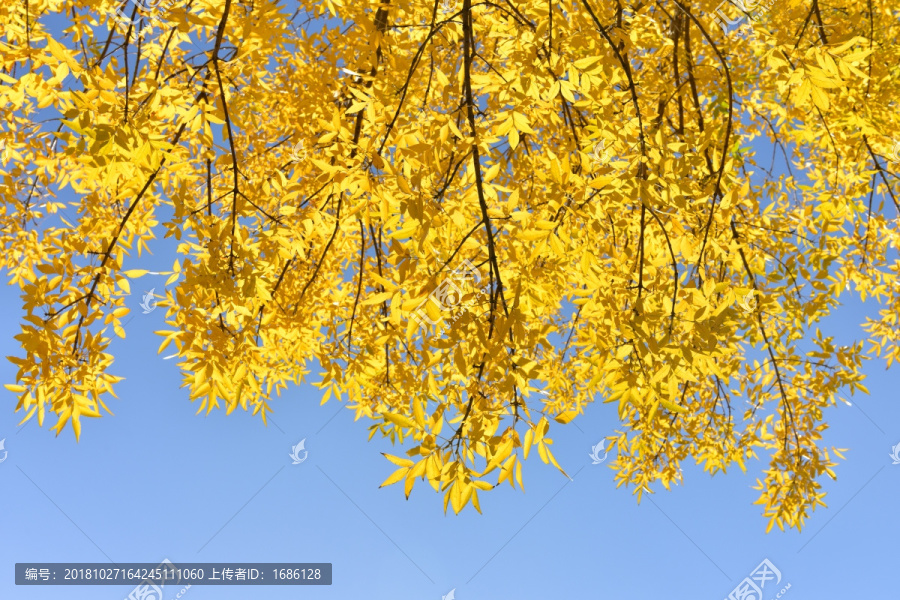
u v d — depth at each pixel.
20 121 2.43
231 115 1.95
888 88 2.83
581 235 1.93
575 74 1.62
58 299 1.98
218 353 2.04
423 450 1.53
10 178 2.49
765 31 1.96
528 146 2.91
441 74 1.82
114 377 2.07
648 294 1.89
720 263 3.16
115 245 2.22
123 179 2.04
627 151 1.93
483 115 1.89
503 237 1.89
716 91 3.15
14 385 1.93
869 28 2.80
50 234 2.23
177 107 1.73
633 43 2.19
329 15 2.19
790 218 3.13
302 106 2.33
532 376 1.59
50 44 1.52
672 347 1.68
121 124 1.54
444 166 2.02
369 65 2.00
